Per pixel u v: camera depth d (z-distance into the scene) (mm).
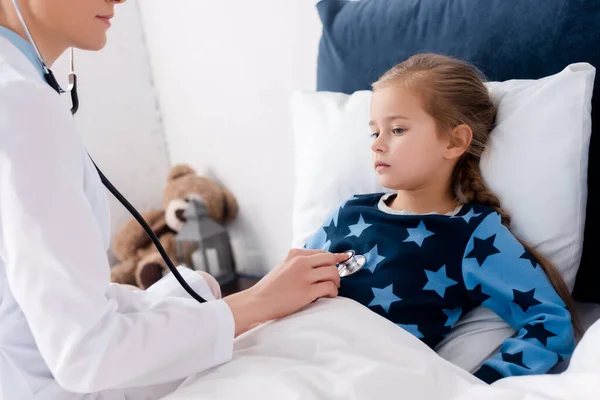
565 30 913
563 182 851
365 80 1206
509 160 898
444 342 866
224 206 1863
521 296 804
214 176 1967
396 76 924
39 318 568
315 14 1489
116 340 600
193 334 654
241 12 1667
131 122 2012
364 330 709
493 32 1001
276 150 1730
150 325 632
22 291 566
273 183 1776
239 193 1896
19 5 639
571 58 911
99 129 1935
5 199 544
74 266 561
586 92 845
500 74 1002
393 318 851
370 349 691
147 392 764
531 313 803
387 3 1184
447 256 860
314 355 697
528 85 927
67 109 598
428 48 1098
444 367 678
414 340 729
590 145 890
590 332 637
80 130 1892
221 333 676
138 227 1792
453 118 889
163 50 1961
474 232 858
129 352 606
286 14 1558
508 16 982
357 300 873
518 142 893
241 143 1828
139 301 697
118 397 737
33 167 545
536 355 748
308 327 726
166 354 633
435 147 896
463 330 869
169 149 2100
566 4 908
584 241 912
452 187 947
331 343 698
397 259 877
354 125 1106
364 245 926
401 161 889
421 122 884
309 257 822
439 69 910
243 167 1852
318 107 1192
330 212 1101
